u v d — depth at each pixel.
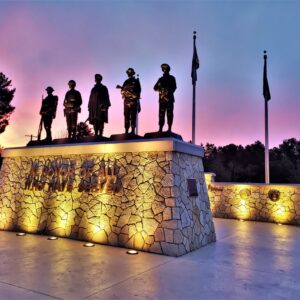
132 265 5.73
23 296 4.14
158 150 7.29
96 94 9.62
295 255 6.73
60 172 9.09
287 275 5.25
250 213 13.01
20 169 10.11
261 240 8.48
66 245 7.42
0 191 10.34
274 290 4.52
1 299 4.02
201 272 5.36
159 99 8.24
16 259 6.04
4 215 9.95
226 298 4.19
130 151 7.75
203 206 8.18
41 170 9.56
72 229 8.34
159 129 8.23
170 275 5.15
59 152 9.20
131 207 7.43
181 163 7.53
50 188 9.16
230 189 13.68
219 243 8.01
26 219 9.41
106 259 6.14
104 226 7.74
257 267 5.72
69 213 8.55
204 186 8.54
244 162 39.44
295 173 32.78
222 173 39.16
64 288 4.45
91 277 4.97
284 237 9.01
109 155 8.22
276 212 12.46
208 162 42.34
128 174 7.72
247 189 13.29
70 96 10.23
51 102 10.58
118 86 9.11
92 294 4.24
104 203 7.93
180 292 4.38
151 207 7.11
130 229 7.27
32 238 8.29
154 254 6.63
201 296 4.24
